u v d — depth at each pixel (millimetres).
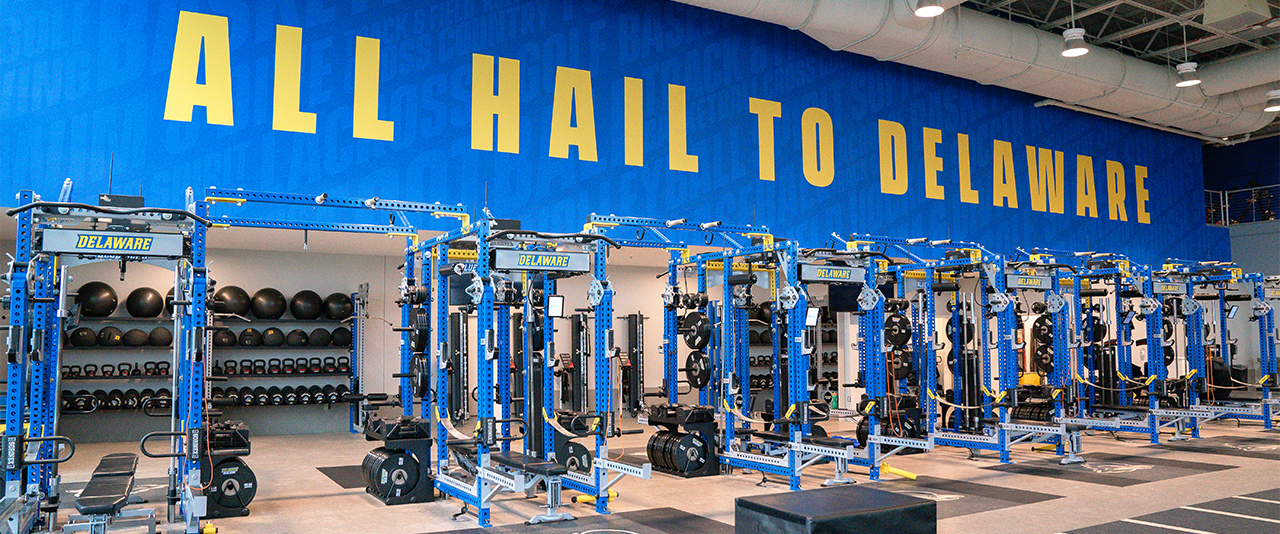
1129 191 17406
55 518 6184
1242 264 19969
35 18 9086
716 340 9664
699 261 9406
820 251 8516
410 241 8438
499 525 6500
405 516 6789
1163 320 12594
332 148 10273
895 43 12250
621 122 11961
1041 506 7105
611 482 6969
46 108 9023
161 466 9414
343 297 12609
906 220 14242
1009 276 9961
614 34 12055
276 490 7910
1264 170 21188
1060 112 16469
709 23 12805
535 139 11375
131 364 11523
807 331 8180
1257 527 6348
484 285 6840
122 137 9328
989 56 12797
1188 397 12227
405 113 10664
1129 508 7020
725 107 12773
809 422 8195
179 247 5867
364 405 8703
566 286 14547
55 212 5863
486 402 6684
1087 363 12117
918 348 11016
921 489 7914
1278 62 13828
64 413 10859
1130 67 14234
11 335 5625
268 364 12227
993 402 10328
